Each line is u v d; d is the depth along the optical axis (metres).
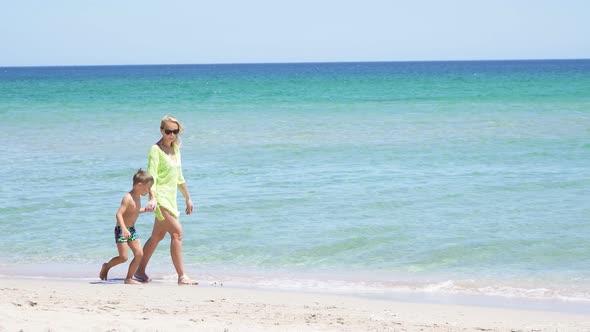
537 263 8.66
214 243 9.77
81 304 6.67
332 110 33.25
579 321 6.43
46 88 61.38
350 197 12.39
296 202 12.09
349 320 6.25
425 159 16.62
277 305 6.87
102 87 63.28
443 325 6.17
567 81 63.16
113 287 7.70
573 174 14.19
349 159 16.88
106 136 22.98
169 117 8.24
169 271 8.66
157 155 8.16
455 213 11.14
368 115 29.94
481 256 8.98
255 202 12.13
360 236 9.96
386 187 13.21
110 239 10.05
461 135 21.62
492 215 10.96
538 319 6.50
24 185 13.87
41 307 6.43
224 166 16.05
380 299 7.35
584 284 7.86
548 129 22.89
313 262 8.91
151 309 6.53
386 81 73.69
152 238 8.25
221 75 117.94
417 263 8.77
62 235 10.25
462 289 7.76
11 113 33.00
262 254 9.26
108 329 5.57
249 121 27.78
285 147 19.41
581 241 9.48
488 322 6.36
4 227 10.69
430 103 37.03
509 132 22.22
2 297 6.84
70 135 23.31
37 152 18.95
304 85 65.12
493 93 45.41
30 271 8.61
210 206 11.88
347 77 93.50
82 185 13.85
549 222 10.46
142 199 12.44
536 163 15.74
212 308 6.67
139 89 58.62
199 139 21.62
